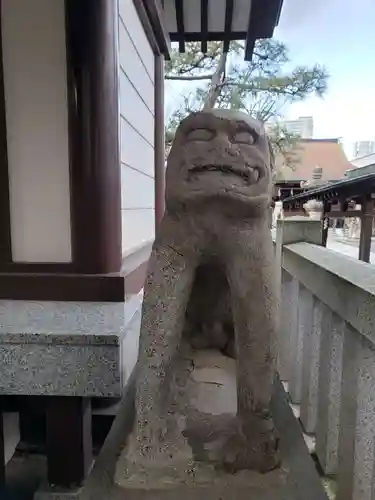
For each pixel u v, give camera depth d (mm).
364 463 1124
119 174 1942
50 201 1928
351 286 1157
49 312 1714
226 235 1048
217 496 977
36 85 1889
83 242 1873
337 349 1446
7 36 1878
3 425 1828
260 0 2967
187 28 3838
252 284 1053
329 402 1468
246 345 1062
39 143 1910
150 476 1018
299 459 1091
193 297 1259
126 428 1226
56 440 1621
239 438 1062
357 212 3367
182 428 1116
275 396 1445
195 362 1344
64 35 1859
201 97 7730
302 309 1925
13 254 1938
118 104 1932
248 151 1038
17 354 1505
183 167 1047
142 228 2932
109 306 1801
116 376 1500
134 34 2600
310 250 1880
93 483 1021
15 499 1787
